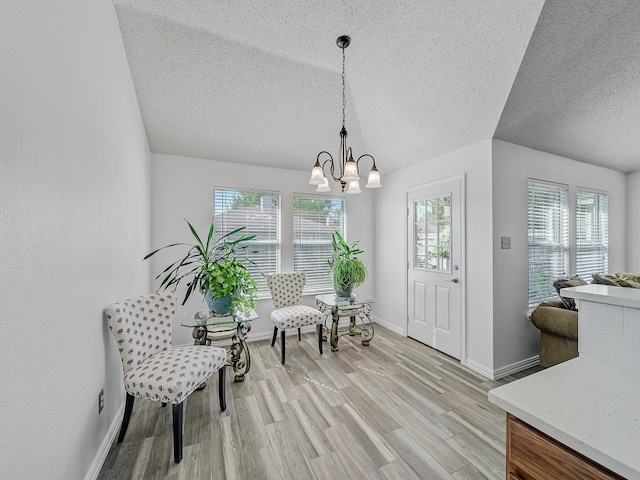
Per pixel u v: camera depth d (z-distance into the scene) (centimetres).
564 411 67
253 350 319
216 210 340
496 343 257
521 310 275
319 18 188
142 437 177
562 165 325
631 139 308
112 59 173
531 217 295
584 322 103
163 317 196
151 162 309
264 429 185
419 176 346
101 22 154
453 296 297
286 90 258
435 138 292
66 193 115
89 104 137
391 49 215
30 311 91
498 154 263
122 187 194
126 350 166
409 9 182
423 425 188
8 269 81
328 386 240
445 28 192
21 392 86
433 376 257
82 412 129
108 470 150
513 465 72
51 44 104
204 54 216
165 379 158
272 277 339
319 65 233
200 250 262
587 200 361
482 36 189
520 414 69
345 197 414
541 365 273
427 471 150
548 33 178
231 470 152
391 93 261
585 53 195
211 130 293
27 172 90
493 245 258
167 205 315
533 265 296
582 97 234
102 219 155
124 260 199
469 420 194
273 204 370
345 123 311
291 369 272
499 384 243
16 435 84
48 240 102
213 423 191
